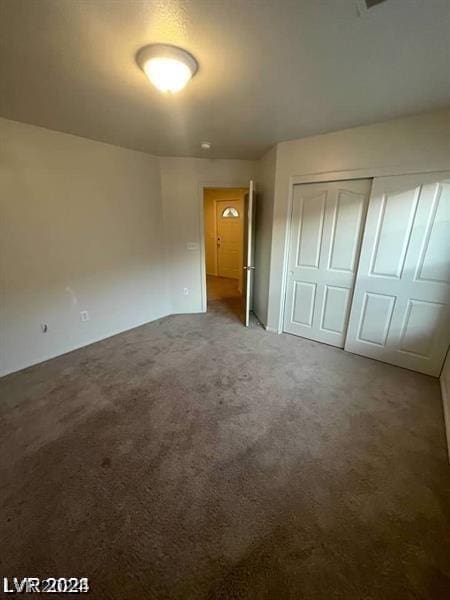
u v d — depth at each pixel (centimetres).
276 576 110
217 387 238
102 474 154
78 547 119
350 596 104
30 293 264
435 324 247
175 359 288
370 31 125
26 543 121
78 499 140
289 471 158
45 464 160
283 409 210
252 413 205
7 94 188
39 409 208
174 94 188
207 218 696
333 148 264
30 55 144
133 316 375
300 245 314
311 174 283
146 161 352
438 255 235
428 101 197
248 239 356
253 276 432
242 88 180
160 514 133
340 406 214
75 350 308
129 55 145
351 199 270
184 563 114
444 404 215
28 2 109
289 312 347
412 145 227
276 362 282
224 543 121
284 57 146
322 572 112
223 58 147
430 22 119
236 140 292
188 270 420
